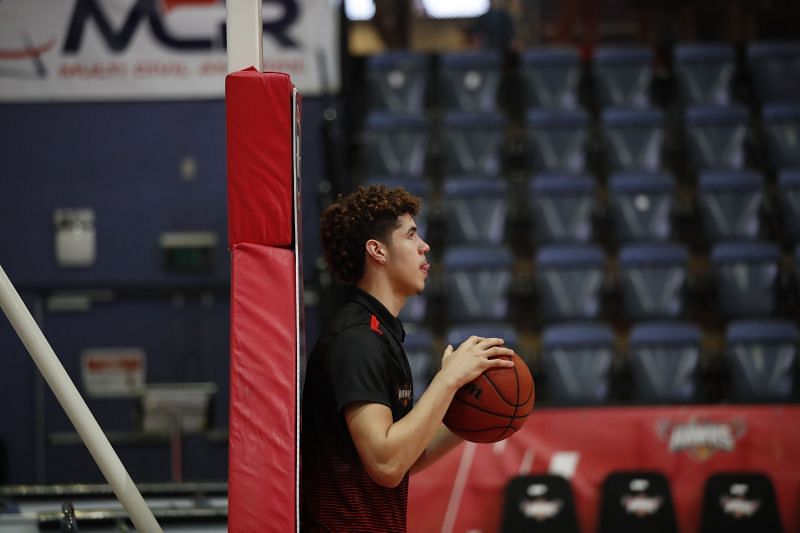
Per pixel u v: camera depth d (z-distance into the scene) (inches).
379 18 933.8
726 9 924.6
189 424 531.5
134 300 721.6
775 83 865.5
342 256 253.1
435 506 514.9
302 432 252.8
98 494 389.7
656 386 627.2
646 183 756.0
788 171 765.9
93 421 253.3
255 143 254.2
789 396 627.8
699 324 710.5
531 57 864.9
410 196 255.1
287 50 735.1
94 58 724.7
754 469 524.1
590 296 689.6
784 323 643.5
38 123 724.0
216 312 723.4
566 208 746.2
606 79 861.8
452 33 936.9
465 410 245.6
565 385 625.3
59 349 717.9
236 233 254.4
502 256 700.7
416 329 676.1
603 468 522.6
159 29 726.5
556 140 802.8
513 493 509.7
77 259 718.5
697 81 863.1
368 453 225.9
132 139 727.1
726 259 704.4
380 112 817.5
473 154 795.4
